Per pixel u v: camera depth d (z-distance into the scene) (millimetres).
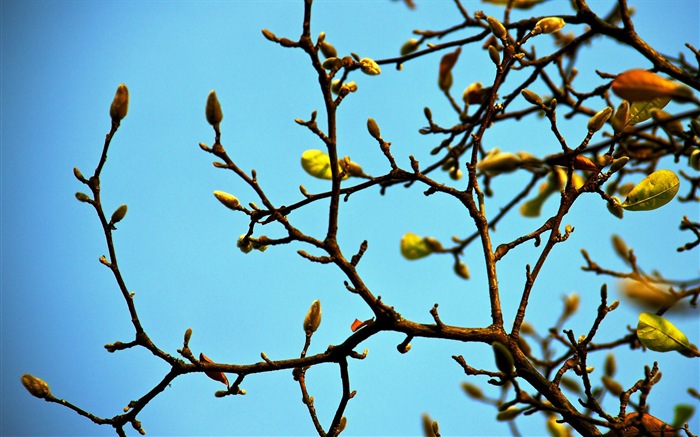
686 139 2742
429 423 2684
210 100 2609
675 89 2582
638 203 2662
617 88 2590
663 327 2643
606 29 2729
